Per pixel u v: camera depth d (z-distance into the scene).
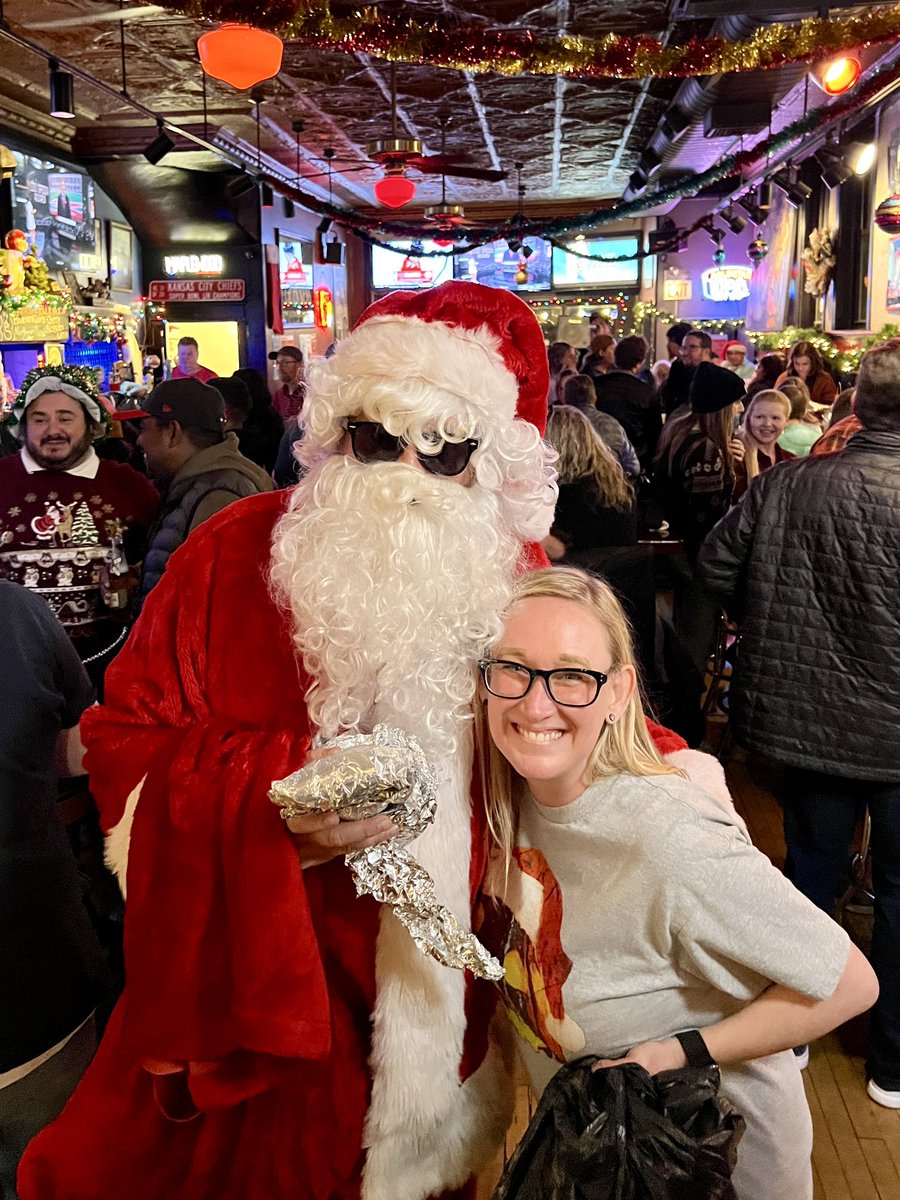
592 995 1.03
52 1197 1.21
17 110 7.50
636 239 14.84
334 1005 1.14
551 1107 0.95
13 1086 1.55
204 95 6.87
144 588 2.50
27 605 1.51
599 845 1.00
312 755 1.01
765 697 2.13
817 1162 1.98
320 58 6.58
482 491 1.15
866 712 2.02
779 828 3.30
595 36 5.96
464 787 1.12
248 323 10.00
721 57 3.93
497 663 1.01
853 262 9.38
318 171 11.09
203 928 1.05
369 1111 1.11
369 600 1.06
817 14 4.24
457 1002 1.10
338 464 1.14
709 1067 0.94
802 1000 0.98
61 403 2.48
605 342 7.86
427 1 5.37
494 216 14.29
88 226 8.88
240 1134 1.19
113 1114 1.21
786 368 5.81
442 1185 1.16
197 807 1.05
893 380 2.02
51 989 1.52
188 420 2.71
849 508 2.02
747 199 9.88
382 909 1.10
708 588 2.31
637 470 4.42
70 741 1.64
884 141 8.23
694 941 0.97
